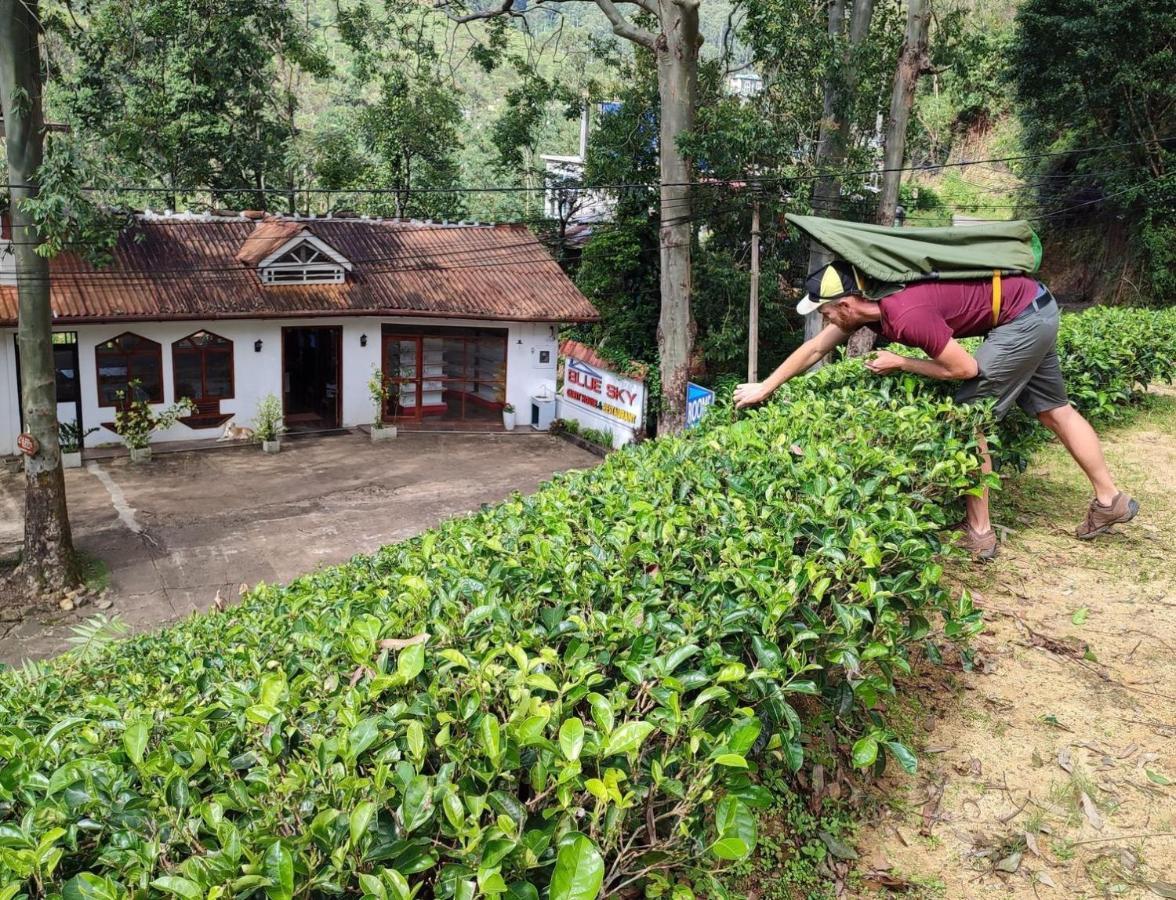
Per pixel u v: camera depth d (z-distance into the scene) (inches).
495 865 63.8
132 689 147.9
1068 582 189.2
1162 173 958.4
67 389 703.7
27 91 460.8
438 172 1102.4
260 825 69.4
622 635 95.4
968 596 126.4
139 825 72.1
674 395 754.8
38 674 211.8
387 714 81.0
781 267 924.0
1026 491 239.9
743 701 100.2
